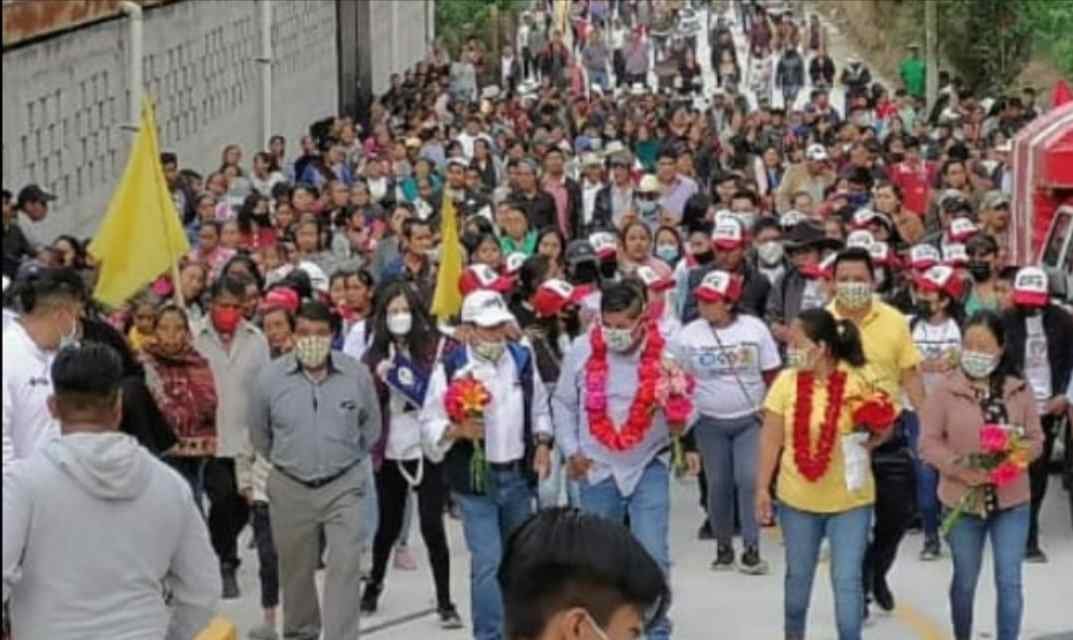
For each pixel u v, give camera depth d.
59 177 26.17
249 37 40.03
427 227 21.70
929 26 53.91
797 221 21.28
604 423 14.35
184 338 15.98
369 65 57.12
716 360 17.17
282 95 44.38
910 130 46.19
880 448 15.55
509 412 14.47
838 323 13.85
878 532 15.86
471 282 17.67
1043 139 23.64
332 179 32.84
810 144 39.12
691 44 72.25
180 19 33.72
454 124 47.78
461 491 14.58
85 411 9.05
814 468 13.83
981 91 57.06
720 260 19.58
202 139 35.66
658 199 29.17
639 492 14.45
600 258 19.19
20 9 24.31
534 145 40.50
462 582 17.75
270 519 14.92
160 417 14.30
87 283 16.52
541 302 16.75
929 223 29.38
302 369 14.37
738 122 45.72
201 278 18.91
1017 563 14.08
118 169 28.95
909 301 19.36
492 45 75.69
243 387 16.28
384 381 15.91
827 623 16.41
